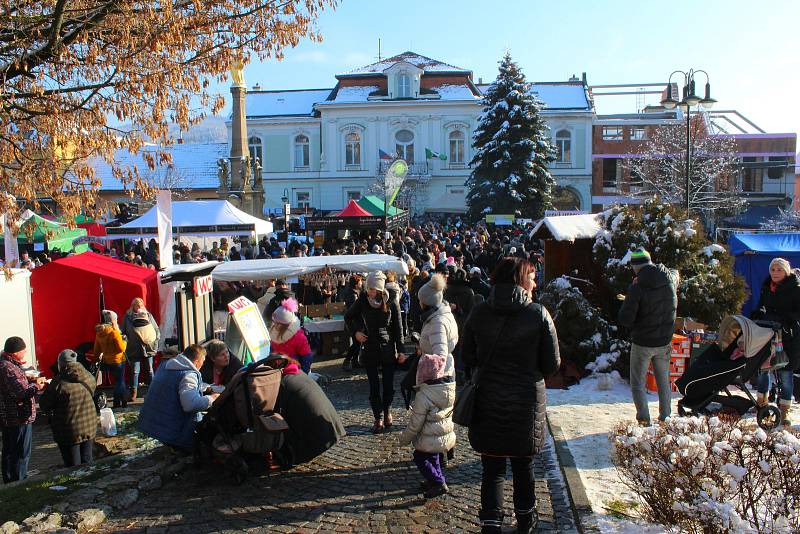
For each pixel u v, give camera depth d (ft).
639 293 22.22
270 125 182.50
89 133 28.14
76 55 28.17
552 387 29.81
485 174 148.46
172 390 21.65
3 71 26.84
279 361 21.31
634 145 174.09
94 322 37.35
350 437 24.43
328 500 18.67
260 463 20.71
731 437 14.49
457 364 31.94
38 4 27.84
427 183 177.78
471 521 17.08
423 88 183.01
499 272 15.71
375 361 24.72
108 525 17.43
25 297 36.22
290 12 31.07
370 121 179.73
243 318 29.55
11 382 23.72
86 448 24.66
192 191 170.19
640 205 34.37
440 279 19.30
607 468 19.90
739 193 149.28
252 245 81.35
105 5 26.86
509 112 145.79
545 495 18.45
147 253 73.05
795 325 23.17
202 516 17.85
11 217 28.30
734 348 23.47
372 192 170.71
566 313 31.12
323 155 181.57
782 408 23.39
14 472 23.99
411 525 16.97
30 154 28.04
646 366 22.77
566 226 37.88
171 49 29.01
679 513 14.33
